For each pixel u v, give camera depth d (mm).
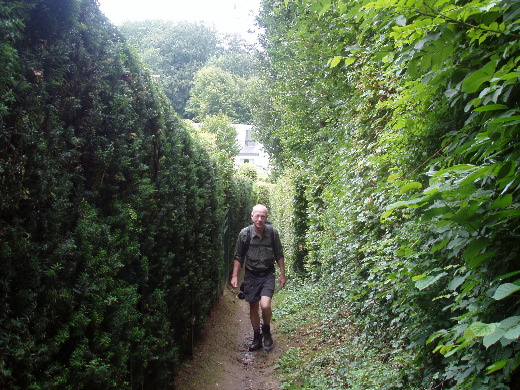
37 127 2277
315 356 5469
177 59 48031
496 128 1738
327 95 7820
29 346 2090
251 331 7973
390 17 2752
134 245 3543
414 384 3223
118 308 3119
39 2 2436
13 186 2074
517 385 2025
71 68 2805
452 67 2256
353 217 5074
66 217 2615
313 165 8547
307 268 10148
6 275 2018
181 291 5199
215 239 7680
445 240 1987
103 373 2713
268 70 17266
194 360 5676
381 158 3607
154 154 4348
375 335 4730
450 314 2777
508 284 1411
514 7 1977
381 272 3826
